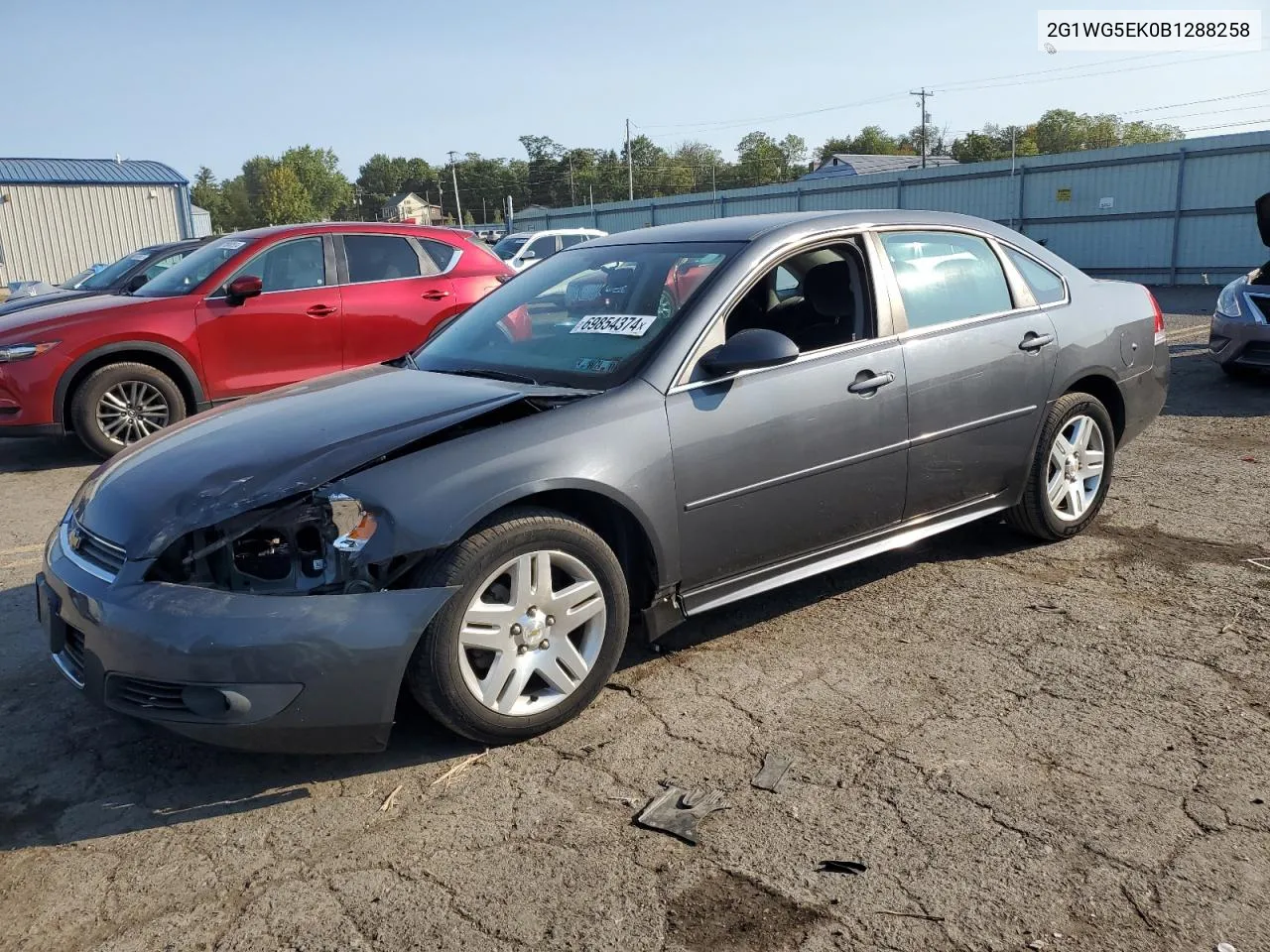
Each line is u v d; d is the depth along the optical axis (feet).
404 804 9.48
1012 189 93.61
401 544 9.40
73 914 8.10
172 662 8.96
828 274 13.44
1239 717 10.55
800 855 8.47
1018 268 15.19
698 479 11.32
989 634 12.84
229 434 10.99
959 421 13.83
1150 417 17.10
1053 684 11.41
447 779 9.87
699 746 10.31
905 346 13.23
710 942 7.50
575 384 11.60
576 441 10.51
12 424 23.18
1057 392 15.08
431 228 28.99
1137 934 7.45
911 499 13.55
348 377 13.33
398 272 27.68
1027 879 8.09
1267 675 11.46
